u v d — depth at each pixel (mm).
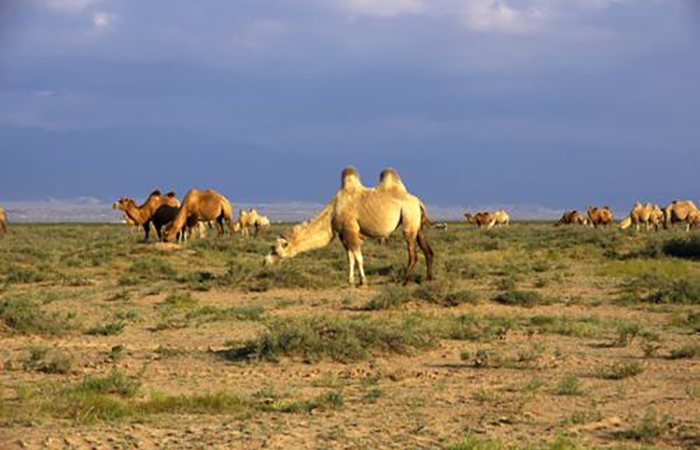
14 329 27359
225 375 20766
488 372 21109
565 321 30078
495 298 36094
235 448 13812
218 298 38562
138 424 15445
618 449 13914
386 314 32219
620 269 49500
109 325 28438
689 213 107312
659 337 27016
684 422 15820
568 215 138750
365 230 41875
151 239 77375
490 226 144500
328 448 13844
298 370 21406
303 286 41844
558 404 17453
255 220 102312
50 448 13711
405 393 18578
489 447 13648
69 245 79000
